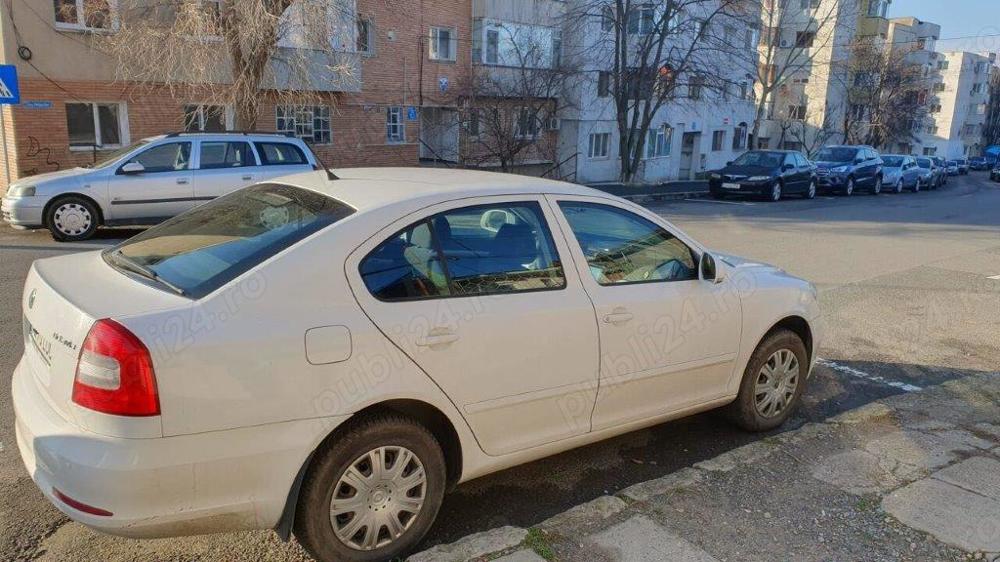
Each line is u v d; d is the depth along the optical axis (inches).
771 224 620.1
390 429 111.4
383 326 109.3
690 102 1389.0
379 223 114.0
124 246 128.8
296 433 102.7
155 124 687.1
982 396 199.0
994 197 1157.7
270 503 103.0
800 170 927.0
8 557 117.1
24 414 105.0
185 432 95.7
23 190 407.5
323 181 134.2
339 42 721.6
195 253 114.7
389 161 946.7
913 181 1248.8
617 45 1045.8
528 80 998.4
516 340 123.1
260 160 459.2
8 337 229.5
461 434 120.1
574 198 139.6
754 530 126.2
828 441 165.3
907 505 135.7
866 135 1943.9
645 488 139.1
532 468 156.3
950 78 2962.6
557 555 115.6
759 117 1381.6
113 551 119.6
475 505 140.0
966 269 411.8
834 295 335.6
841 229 595.8
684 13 1144.8
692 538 122.8
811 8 1846.7
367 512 111.8
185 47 570.3
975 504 136.6
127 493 93.4
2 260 358.0
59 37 613.6
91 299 103.0
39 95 613.3
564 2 1120.8
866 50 1860.2
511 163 1007.0
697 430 177.8
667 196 921.5
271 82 706.2
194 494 97.7
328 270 107.5
